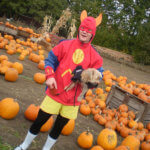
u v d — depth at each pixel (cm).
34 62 993
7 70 604
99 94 727
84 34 273
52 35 1567
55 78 278
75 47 278
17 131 354
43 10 3203
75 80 266
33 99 529
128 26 3653
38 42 1453
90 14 3719
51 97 275
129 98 640
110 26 3672
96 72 260
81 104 626
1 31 1429
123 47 2878
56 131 288
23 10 3156
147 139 511
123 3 4050
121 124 541
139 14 3759
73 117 286
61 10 3250
